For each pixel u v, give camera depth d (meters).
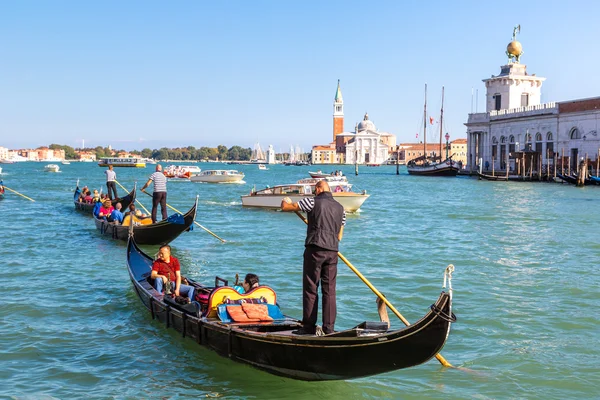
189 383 8.91
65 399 8.30
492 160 94.31
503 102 94.19
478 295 13.74
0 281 15.05
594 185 65.25
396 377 9.17
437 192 55.62
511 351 10.16
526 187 63.25
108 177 32.25
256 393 8.63
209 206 38.81
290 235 24.05
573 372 9.30
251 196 36.97
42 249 20.00
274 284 14.80
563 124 77.56
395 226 27.70
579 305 12.93
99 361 9.70
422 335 7.32
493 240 22.83
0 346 10.28
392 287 14.55
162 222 19.86
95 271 16.41
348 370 8.13
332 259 8.50
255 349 8.93
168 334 10.98
